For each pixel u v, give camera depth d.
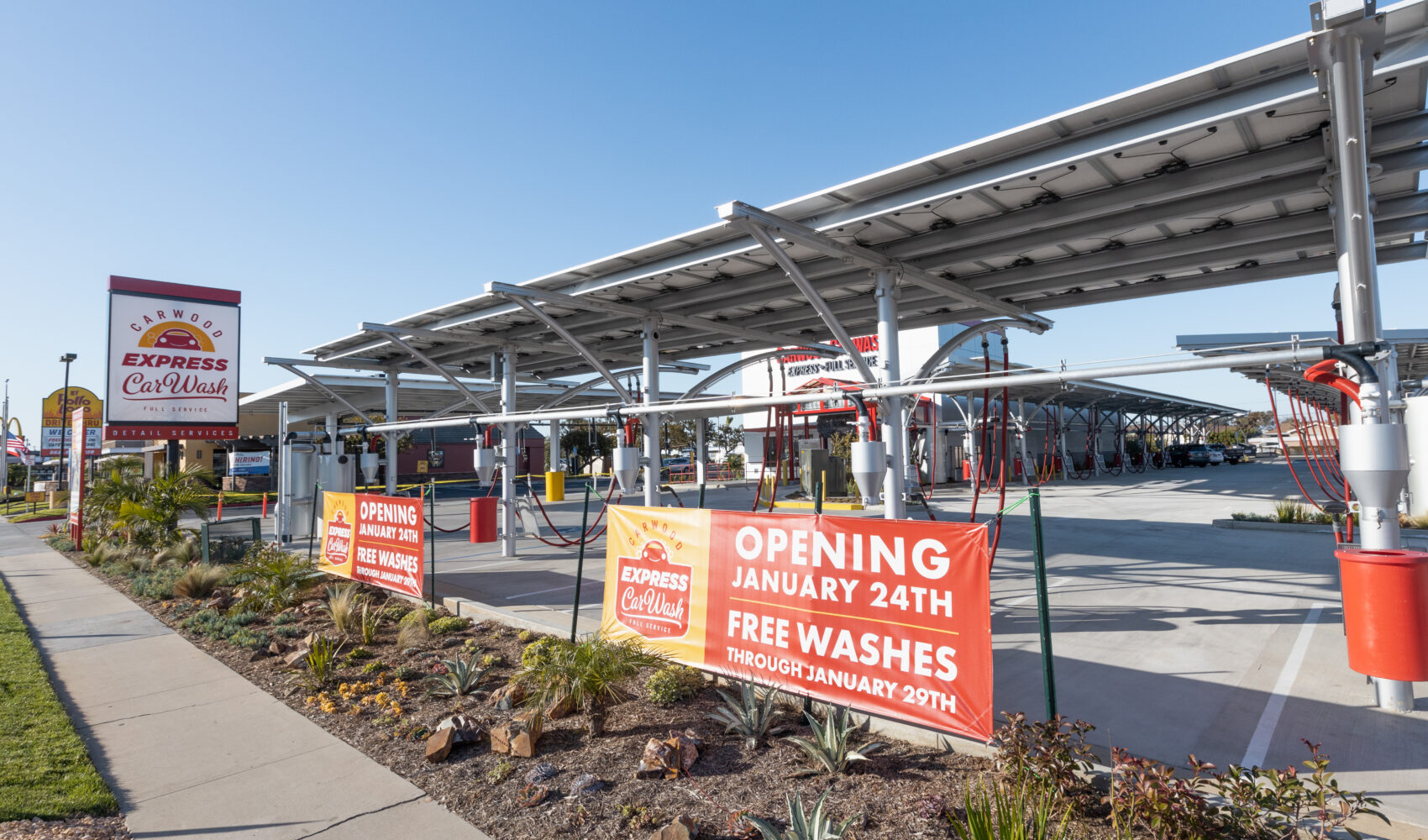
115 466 17.98
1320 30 4.10
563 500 28.30
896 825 3.62
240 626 8.60
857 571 4.76
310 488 14.88
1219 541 13.23
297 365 16.42
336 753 5.00
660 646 5.98
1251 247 8.29
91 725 5.66
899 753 4.47
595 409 10.16
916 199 6.48
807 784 4.16
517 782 4.41
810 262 9.08
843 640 4.81
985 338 7.59
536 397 29.27
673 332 14.12
